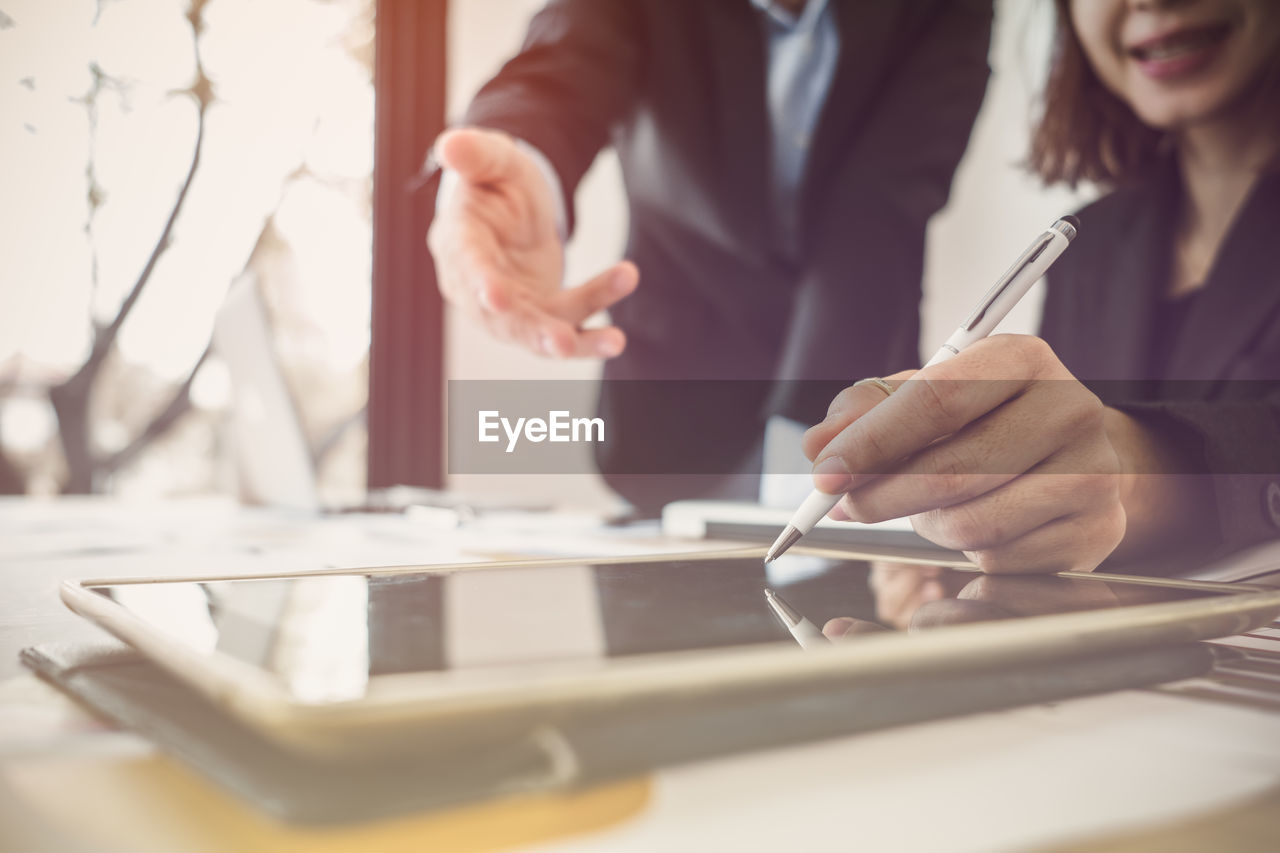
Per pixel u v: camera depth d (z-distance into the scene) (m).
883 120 1.26
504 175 0.88
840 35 1.20
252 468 1.04
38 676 0.21
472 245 0.81
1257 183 1.20
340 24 2.51
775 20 1.29
